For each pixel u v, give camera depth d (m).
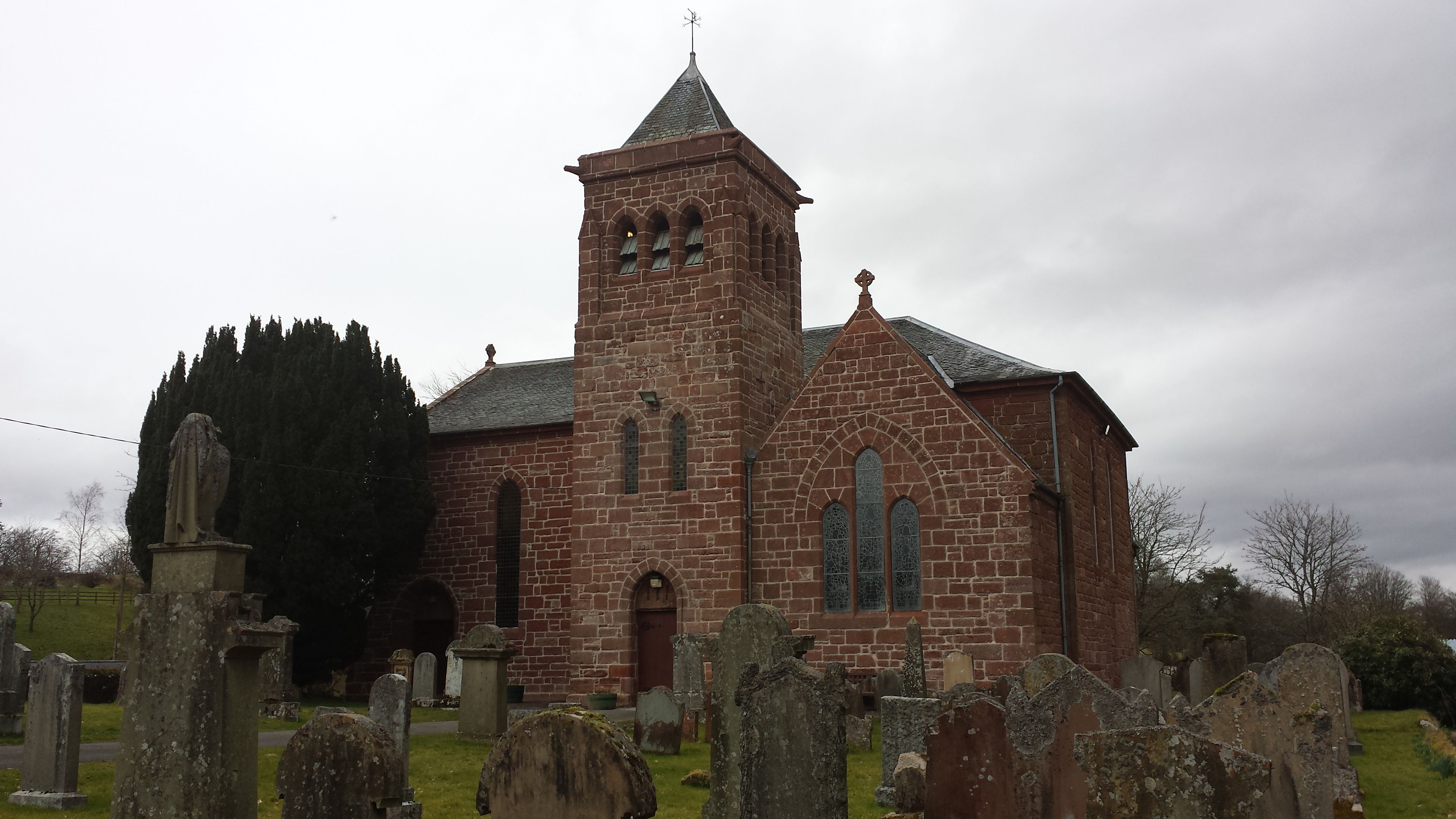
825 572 33.91
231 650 13.18
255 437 39.88
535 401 45.44
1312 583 76.62
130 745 13.64
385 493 41.19
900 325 41.28
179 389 41.38
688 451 35.84
